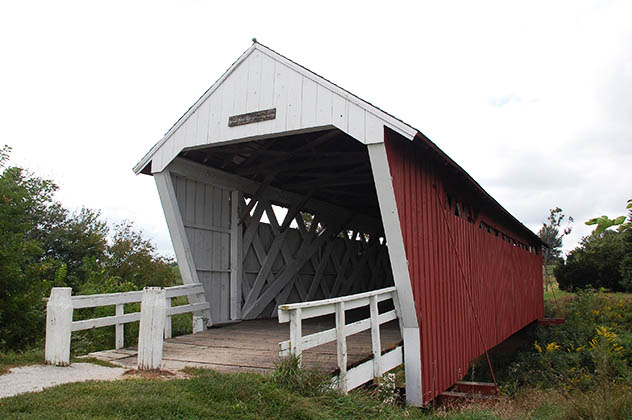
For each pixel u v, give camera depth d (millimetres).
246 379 4023
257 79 6344
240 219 8453
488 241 10422
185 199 7418
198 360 5105
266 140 7504
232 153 7848
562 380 9453
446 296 7141
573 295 23297
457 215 8352
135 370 4559
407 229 5859
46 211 18375
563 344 14203
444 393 6516
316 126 5777
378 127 5391
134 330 7488
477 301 8961
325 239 10852
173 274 17719
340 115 5641
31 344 6828
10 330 6605
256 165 8250
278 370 4102
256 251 8875
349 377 4801
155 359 4559
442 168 7320
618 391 5633
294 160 8359
